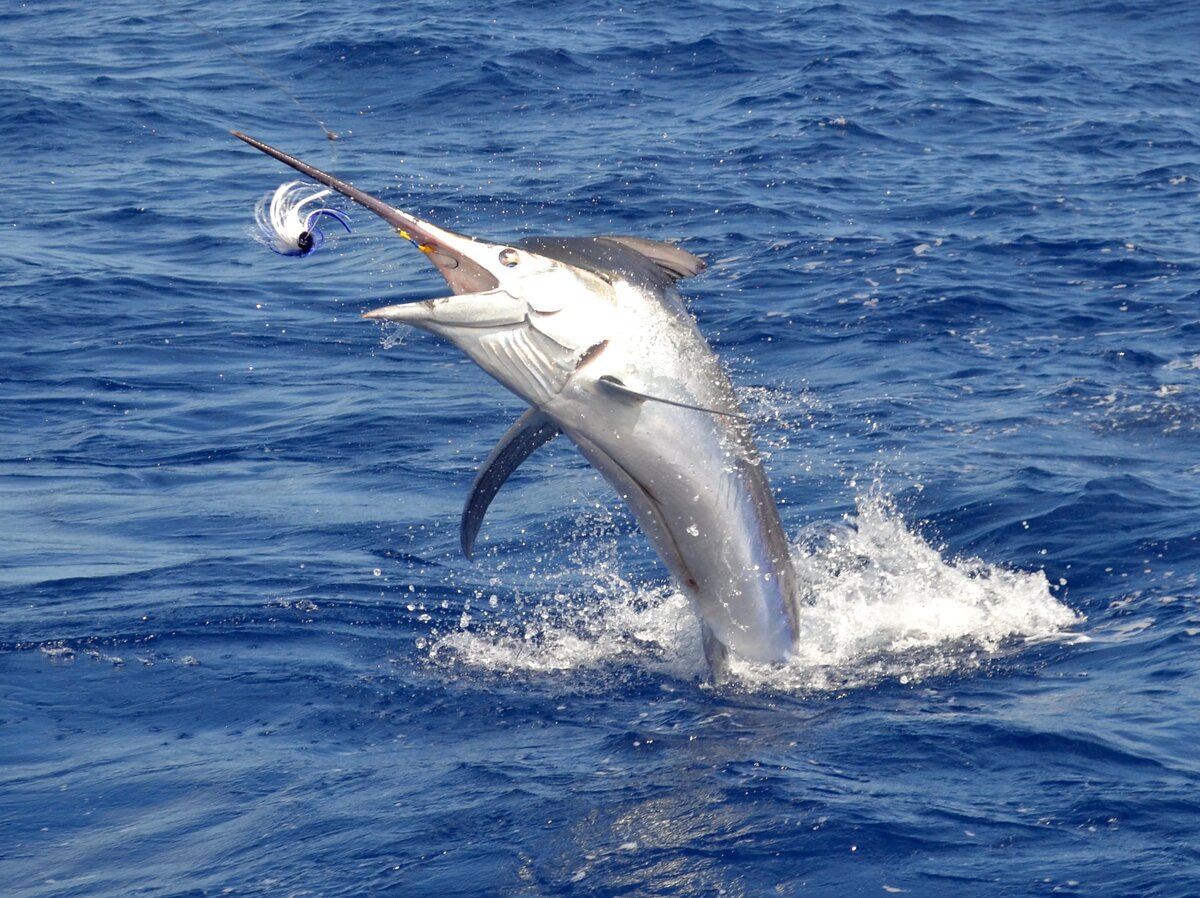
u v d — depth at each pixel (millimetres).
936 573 14219
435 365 23219
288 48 47406
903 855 8688
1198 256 27625
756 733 10609
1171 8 55312
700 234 30062
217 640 12781
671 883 8508
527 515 16672
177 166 36625
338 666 12227
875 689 11422
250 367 23125
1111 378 20891
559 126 40000
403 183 34500
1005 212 31391
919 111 41219
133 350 23797
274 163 36812
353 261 28875
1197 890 8141
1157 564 14031
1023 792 9445
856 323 24062
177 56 47781
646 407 10445
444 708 11375
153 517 16656
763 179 34406
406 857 8922
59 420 20656
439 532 16172
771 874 8570
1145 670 11516
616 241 10727
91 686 11820
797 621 11773
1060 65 47656
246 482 18047
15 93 42094
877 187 33844
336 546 15648
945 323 23953
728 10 52500
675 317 10680
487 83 43562
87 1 56781
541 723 11023
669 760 10164
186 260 29078
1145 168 35625
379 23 49938
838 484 17031
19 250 29516
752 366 22266
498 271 10070
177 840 9273
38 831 9445
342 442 19609
